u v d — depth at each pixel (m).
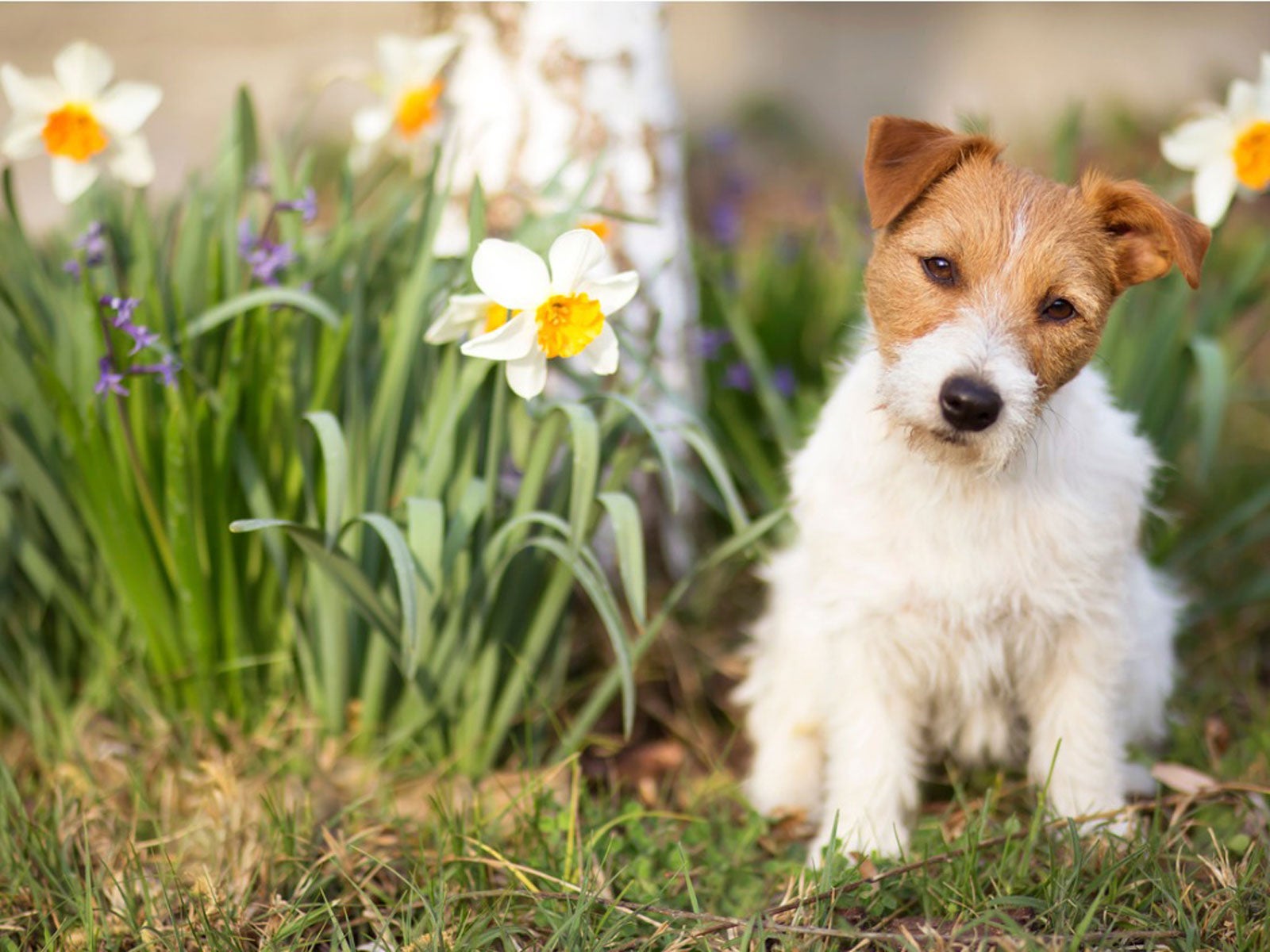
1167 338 1.44
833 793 1.31
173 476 1.27
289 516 1.33
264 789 1.30
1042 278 1.21
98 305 1.26
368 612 1.27
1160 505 1.58
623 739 1.43
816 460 1.31
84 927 1.19
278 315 1.32
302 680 1.36
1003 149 1.27
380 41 1.42
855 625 1.29
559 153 1.49
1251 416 1.78
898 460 1.26
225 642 1.34
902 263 1.24
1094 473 1.26
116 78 3.45
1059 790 1.29
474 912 1.21
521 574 1.33
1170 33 4.11
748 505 1.60
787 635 1.34
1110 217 1.24
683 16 4.73
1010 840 1.24
